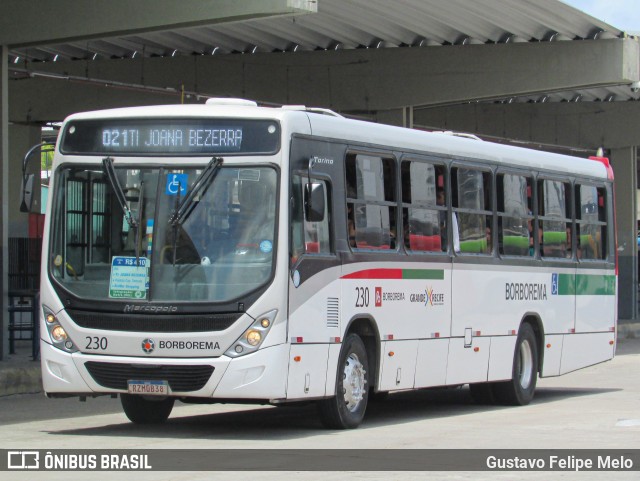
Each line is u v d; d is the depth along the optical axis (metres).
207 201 11.52
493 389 16.38
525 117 35.69
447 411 15.56
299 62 26.97
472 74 26.03
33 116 30.31
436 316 14.23
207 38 25.70
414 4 22.67
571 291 17.94
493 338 15.65
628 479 9.35
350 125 12.77
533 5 22.78
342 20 23.86
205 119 11.69
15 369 16.72
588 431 12.77
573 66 25.34
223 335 11.20
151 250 11.50
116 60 27.98
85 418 13.86
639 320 37.56
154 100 28.48
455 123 34.53
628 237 38.03
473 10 23.17
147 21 17.56
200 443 11.27
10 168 31.88
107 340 11.48
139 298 11.45
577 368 18.17
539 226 17.06
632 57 25.12
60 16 18.17
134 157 11.75
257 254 11.36
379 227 13.16
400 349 13.45
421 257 13.93
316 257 11.88
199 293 11.33
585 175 18.56
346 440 11.67
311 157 11.95
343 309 12.34
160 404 13.30
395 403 16.94
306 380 11.70
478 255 15.27
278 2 16.89
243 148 11.57
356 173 12.78
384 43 26.55
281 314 11.28
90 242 11.74
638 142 35.84
